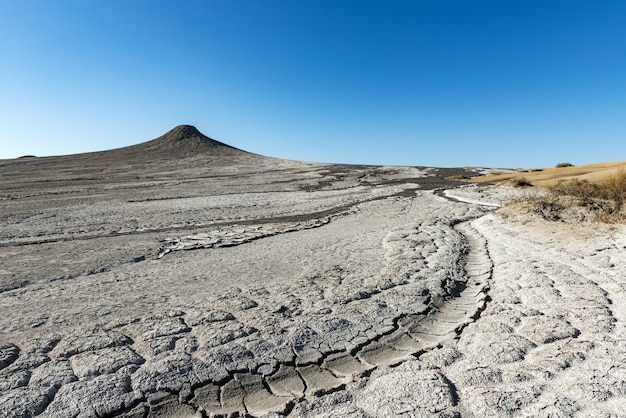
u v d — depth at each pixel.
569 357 3.87
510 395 3.31
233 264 8.47
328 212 18.88
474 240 10.60
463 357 4.06
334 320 4.96
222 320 5.00
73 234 13.23
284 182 37.91
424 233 11.41
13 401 3.28
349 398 3.42
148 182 38.56
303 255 9.16
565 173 30.95
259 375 3.84
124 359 3.98
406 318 5.11
